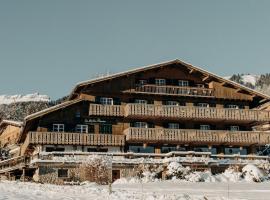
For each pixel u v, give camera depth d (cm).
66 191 2542
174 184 3434
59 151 4369
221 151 4953
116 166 4153
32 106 9850
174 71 4988
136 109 4562
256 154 5097
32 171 4291
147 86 4784
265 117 4969
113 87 4681
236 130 5081
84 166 3766
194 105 4956
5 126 5912
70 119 4512
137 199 2114
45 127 4425
